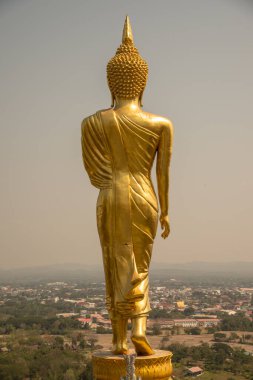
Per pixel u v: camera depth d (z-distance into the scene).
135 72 15.38
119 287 14.96
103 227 15.25
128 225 15.05
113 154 15.23
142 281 15.16
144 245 15.19
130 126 15.20
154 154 15.55
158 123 15.34
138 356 14.53
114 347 15.16
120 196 15.08
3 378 44.66
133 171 15.29
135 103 15.62
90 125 15.37
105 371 14.41
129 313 14.90
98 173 15.42
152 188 15.51
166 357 14.55
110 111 15.34
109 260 15.24
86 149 15.53
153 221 15.29
